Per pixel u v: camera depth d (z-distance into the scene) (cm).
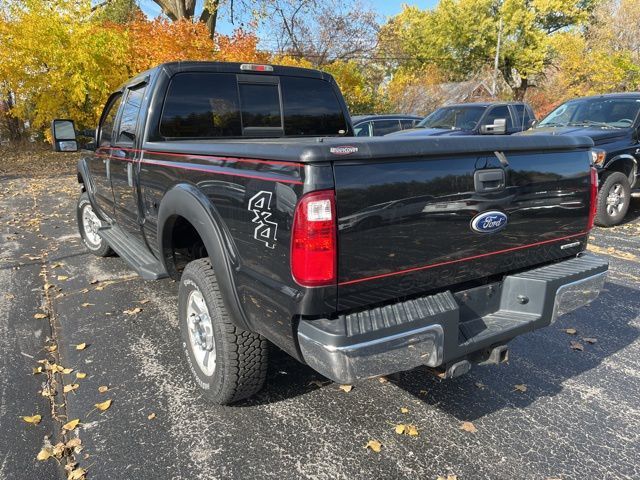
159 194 337
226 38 1459
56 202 1030
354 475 246
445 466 252
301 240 203
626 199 754
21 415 296
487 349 262
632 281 517
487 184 244
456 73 4022
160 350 375
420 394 317
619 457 258
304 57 2912
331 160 201
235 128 395
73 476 245
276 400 311
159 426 284
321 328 209
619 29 2608
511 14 3594
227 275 255
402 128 1421
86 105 1877
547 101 2964
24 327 416
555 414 295
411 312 225
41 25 1658
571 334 400
